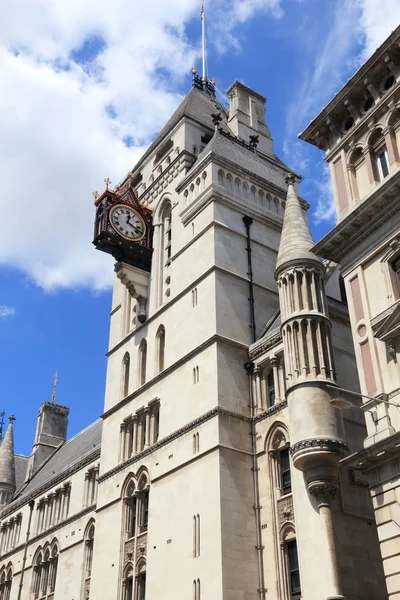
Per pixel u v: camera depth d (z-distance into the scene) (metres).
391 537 27.62
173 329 49.88
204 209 51.72
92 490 62.53
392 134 34.59
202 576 38.16
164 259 55.69
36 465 85.12
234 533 38.56
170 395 47.19
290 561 37.84
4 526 75.94
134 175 65.69
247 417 43.09
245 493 40.38
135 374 53.06
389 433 28.88
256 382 44.28
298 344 39.12
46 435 88.25
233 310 46.91
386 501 28.28
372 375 31.25
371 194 32.69
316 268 41.59
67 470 67.50
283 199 56.38
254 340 46.66
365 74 36.16
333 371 38.59
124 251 55.72
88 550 58.78
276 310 49.50
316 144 40.03
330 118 38.47
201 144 60.47
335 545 33.84
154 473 45.69
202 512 40.06
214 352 44.22
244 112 65.44
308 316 39.59
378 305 32.34
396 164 33.69
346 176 36.94
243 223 51.91
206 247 49.53
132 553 45.56
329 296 46.22
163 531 42.69
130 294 57.03
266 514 39.72
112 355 57.31
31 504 71.81
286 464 40.66
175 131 61.53
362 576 34.25
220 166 52.94
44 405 90.31
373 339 31.78
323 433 35.72
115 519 48.41
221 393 42.81
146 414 49.62
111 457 51.75
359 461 29.48
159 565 41.88
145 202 60.72
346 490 36.47
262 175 56.50
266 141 64.88
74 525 62.09
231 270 48.66
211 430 41.84
